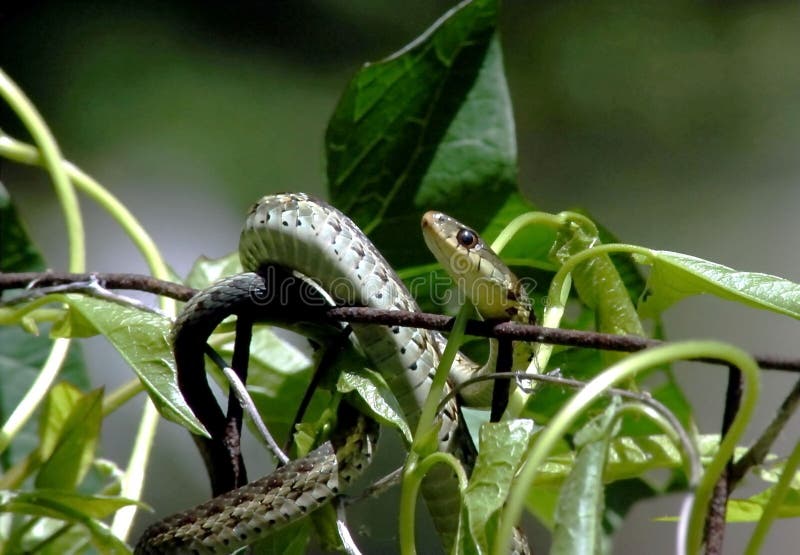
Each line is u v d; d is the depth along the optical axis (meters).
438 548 1.56
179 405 1.30
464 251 1.34
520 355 1.34
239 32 2.52
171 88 2.41
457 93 1.40
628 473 1.34
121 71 2.38
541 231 1.39
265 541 1.34
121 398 1.38
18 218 1.42
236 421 1.32
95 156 2.31
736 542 2.11
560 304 1.32
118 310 1.32
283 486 1.32
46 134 1.38
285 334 1.52
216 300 1.32
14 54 2.29
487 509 1.28
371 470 1.52
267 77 2.50
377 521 1.51
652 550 2.12
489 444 1.29
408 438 1.32
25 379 1.41
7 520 1.35
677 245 2.51
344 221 1.34
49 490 1.33
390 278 1.34
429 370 1.34
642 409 1.28
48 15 2.35
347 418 1.33
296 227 1.34
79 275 1.33
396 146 1.40
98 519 1.34
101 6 2.41
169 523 1.33
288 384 1.39
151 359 1.31
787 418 1.29
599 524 1.27
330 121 1.39
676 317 2.40
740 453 1.33
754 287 1.30
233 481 1.32
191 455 2.00
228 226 2.34
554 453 1.38
